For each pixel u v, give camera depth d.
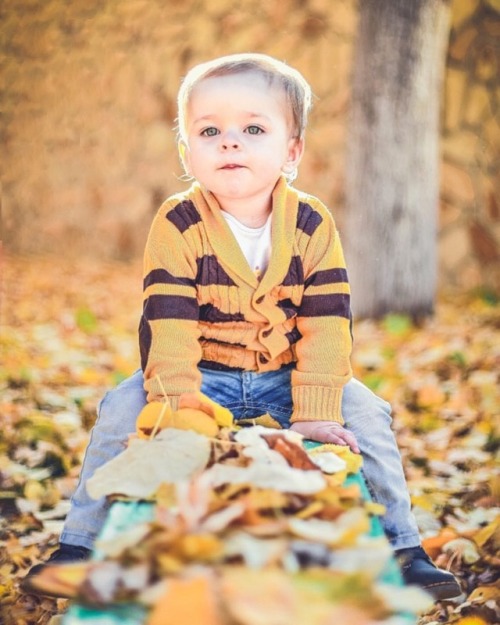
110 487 2.05
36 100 9.20
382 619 1.62
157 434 2.23
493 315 6.68
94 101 9.05
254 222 2.70
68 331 6.42
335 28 8.23
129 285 8.04
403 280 6.61
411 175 6.57
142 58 8.86
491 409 4.67
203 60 8.65
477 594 2.98
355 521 1.83
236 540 1.71
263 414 2.64
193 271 2.62
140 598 1.66
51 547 3.32
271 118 2.61
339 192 8.29
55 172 9.22
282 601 1.60
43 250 9.27
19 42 9.13
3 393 4.85
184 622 1.58
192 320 2.58
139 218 9.03
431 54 6.54
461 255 7.94
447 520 3.52
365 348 5.92
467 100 7.85
